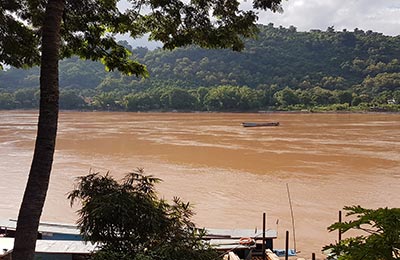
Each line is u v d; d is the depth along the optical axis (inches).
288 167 1201.4
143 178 262.8
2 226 565.6
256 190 938.7
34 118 3457.2
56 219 730.8
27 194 215.2
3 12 277.0
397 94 4458.7
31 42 290.2
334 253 134.0
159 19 286.0
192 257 244.1
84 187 257.1
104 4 285.9
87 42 309.0
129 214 237.1
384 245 121.2
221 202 845.2
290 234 670.5
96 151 1524.4
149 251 241.9
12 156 1402.6
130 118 3489.2
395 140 1841.8
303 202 842.8
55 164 1244.5
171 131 2299.5
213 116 3777.1
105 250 240.5
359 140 1844.2
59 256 397.1
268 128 2492.6
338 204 830.5
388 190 935.7
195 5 274.5
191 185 987.9
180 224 258.8
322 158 1349.7
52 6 217.5
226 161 1311.5
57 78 220.1
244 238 490.6
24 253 212.8
